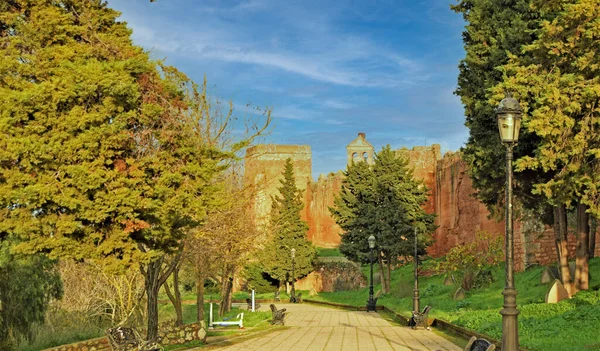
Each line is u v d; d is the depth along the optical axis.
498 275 33.44
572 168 17.36
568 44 17.97
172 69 15.33
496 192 25.03
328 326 25.56
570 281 22.06
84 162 12.29
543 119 17.12
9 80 12.52
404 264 54.47
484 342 8.80
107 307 29.83
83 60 12.86
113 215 12.77
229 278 34.97
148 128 13.54
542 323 17.92
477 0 23.81
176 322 23.27
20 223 12.49
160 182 13.25
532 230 32.84
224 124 19.66
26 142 11.70
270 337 20.92
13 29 13.30
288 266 60.41
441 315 25.56
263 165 80.12
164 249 14.81
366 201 49.19
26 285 19.19
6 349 18.25
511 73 20.19
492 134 23.00
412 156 63.84
